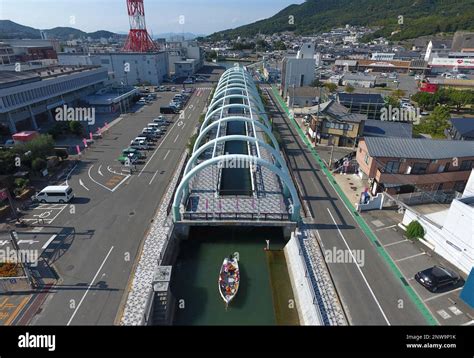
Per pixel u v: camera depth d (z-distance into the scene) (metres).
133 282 27.28
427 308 25.22
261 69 164.62
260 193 41.72
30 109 66.00
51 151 50.66
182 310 26.38
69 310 24.55
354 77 121.50
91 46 183.25
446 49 166.12
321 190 44.03
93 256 30.34
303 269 28.25
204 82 138.38
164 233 33.66
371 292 26.78
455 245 29.52
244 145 65.88
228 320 25.50
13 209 35.03
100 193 42.31
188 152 54.25
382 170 39.88
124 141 62.59
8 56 107.00
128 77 126.50
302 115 80.31
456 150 40.19
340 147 60.16
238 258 32.75
